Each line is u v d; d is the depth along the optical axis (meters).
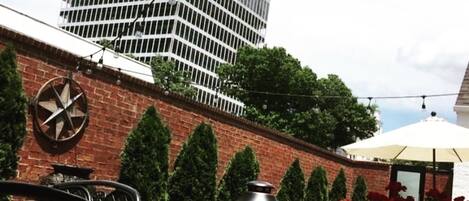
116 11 75.19
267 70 47.03
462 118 14.26
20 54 7.42
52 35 12.77
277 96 48.00
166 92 10.00
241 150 12.13
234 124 11.96
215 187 10.66
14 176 7.09
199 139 10.48
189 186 10.15
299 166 13.69
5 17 11.69
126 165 9.05
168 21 73.38
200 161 10.36
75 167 7.31
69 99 8.18
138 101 9.52
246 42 87.25
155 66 46.22
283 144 13.62
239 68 48.47
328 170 15.70
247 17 87.00
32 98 7.60
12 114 6.98
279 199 13.31
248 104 48.25
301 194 13.57
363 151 7.93
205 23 78.31
